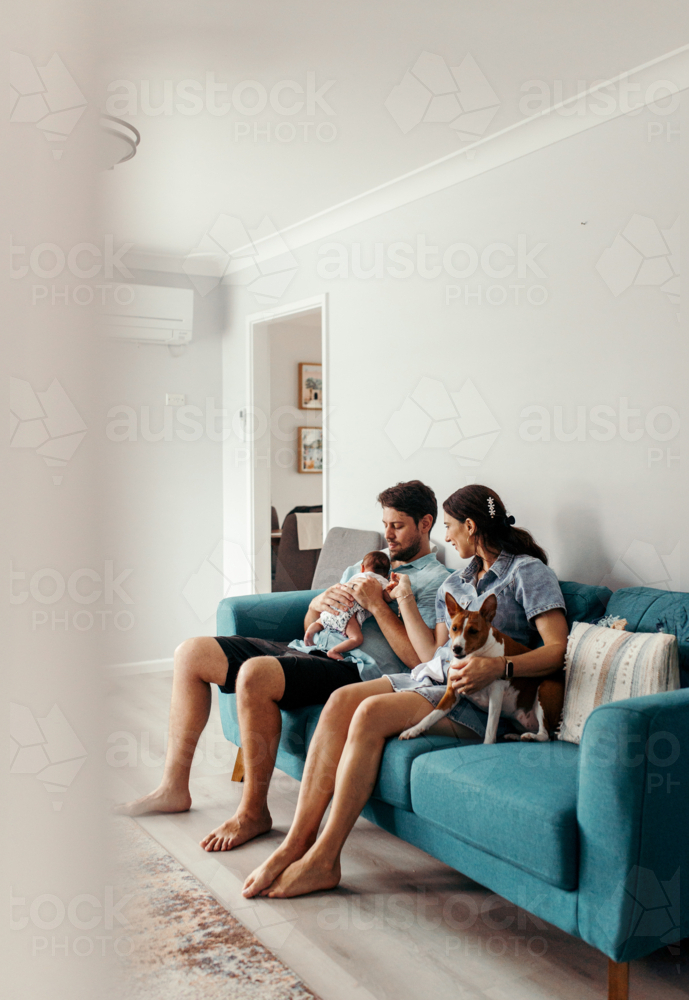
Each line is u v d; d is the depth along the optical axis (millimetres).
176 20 1358
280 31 1436
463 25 1479
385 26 1471
